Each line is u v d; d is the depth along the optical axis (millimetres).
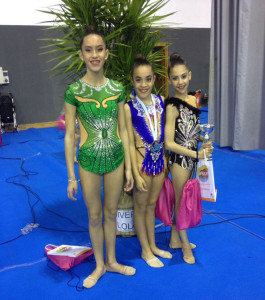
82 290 1809
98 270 1886
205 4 8008
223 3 4207
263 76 4176
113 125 1645
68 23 2377
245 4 3896
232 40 4344
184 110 1807
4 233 2484
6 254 2189
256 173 3627
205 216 2637
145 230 2035
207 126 1884
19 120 6723
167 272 1939
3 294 1796
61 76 6820
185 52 8023
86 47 1468
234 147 4457
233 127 4586
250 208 2762
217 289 1772
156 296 1738
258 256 2070
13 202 3061
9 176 3805
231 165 3939
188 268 1971
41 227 2564
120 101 1671
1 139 5324
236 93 4270
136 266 2010
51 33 6488
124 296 1749
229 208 2771
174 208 2041
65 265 1975
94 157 1627
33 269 2021
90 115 1574
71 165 1657
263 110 4301
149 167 1831
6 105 6191
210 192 1879
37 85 6695
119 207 2289
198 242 2256
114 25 2383
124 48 2316
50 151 4875
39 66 6613
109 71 2412
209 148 1844
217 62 4559
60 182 3570
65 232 2479
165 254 2080
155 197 1953
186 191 1856
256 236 2307
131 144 1810
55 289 1828
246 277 1865
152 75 1720
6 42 6270
